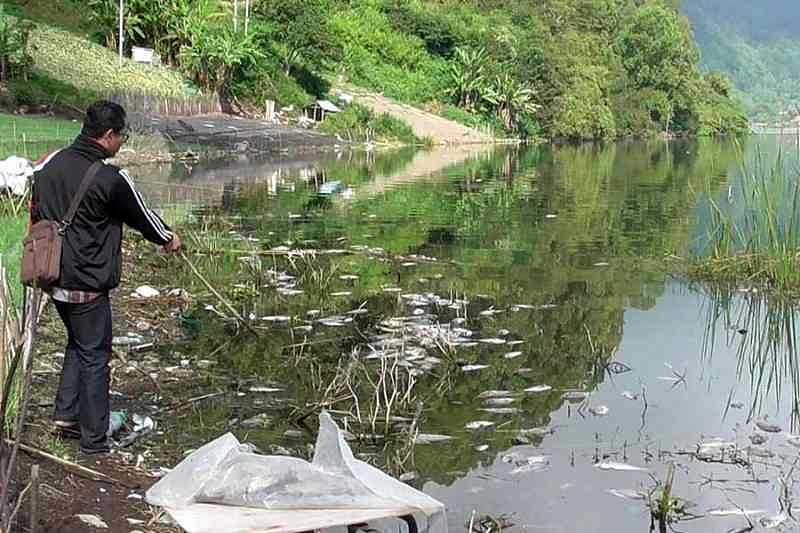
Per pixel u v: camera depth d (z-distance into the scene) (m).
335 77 52.81
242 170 24.52
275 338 7.73
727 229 12.02
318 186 20.81
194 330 7.81
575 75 64.69
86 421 4.91
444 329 8.20
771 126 67.00
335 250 12.03
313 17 47.03
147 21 40.94
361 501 3.16
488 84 58.44
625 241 14.05
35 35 36.06
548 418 6.18
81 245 4.72
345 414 6.04
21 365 4.55
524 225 15.63
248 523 3.05
